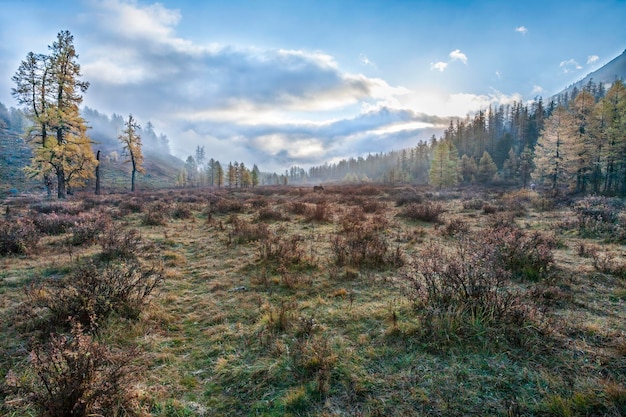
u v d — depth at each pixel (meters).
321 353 3.53
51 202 18.50
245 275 6.69
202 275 6.74
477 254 5.30
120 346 3.92
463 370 3.24
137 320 4.57
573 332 3.84
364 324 4.34
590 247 7.83
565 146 33.03
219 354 3.81
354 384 3.12
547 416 2.63
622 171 32.62
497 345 3.59
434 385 3.05
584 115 36.47
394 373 3.26
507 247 6.48
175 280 6.45
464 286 4.30
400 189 36.12
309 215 13.65
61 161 24.12
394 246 8.77
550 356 3.39
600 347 3.54
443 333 3.78
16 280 6.09
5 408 2.83
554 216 13.79
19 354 3.68
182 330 4.45
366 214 15.25
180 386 3.24
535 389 2.93
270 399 3.01
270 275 6.57
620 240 8.54
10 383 2.82
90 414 2.53
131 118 43.22
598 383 2.95
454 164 50.56
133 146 43.38
